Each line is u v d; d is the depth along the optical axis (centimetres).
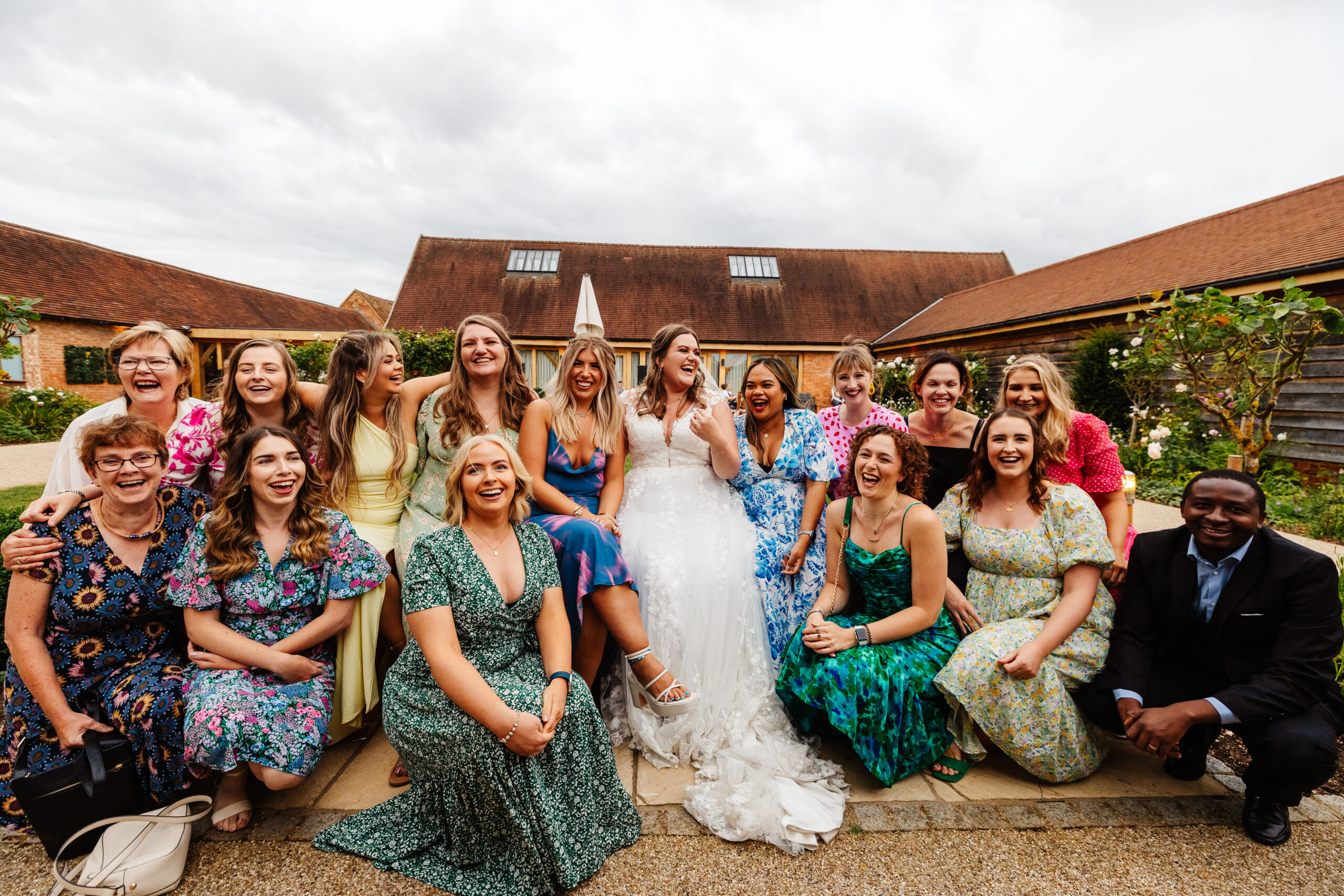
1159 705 210
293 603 209
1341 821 197
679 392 286
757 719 234
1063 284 1247
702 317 1805
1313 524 554
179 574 197
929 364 306
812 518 283
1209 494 199
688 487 274
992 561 236
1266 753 182
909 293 1956
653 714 234
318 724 193
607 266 1931
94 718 191
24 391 1186
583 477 275
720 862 178
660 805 204
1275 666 190
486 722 168
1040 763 210
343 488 258
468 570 189
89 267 1756
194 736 175
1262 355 680
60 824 169
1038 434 228
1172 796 211
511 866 170
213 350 1491
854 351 335
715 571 245
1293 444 721
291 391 263
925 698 218
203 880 168
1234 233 973
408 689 186
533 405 271
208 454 253
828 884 170
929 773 223
